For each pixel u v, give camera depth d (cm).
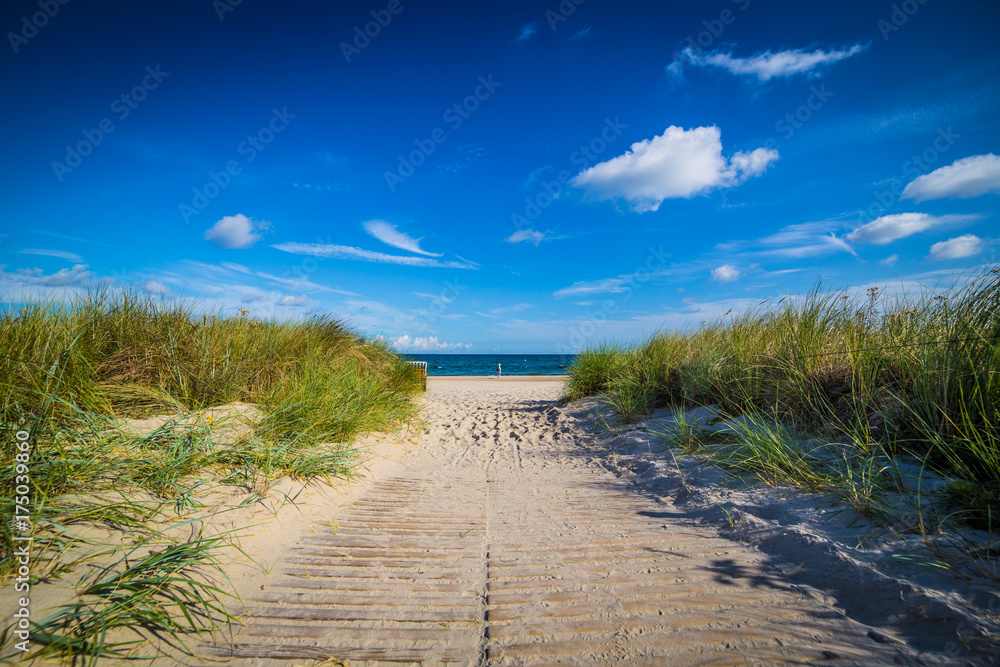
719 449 433
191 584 193
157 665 160
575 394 905
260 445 366
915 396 337
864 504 266
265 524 279
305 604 207
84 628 166
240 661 167
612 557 257
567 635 184
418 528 305
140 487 265
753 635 179
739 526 289
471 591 220
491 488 415
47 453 242
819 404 406
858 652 166
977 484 244
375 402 579
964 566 199
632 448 529
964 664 151
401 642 180
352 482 391
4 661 148
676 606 203
